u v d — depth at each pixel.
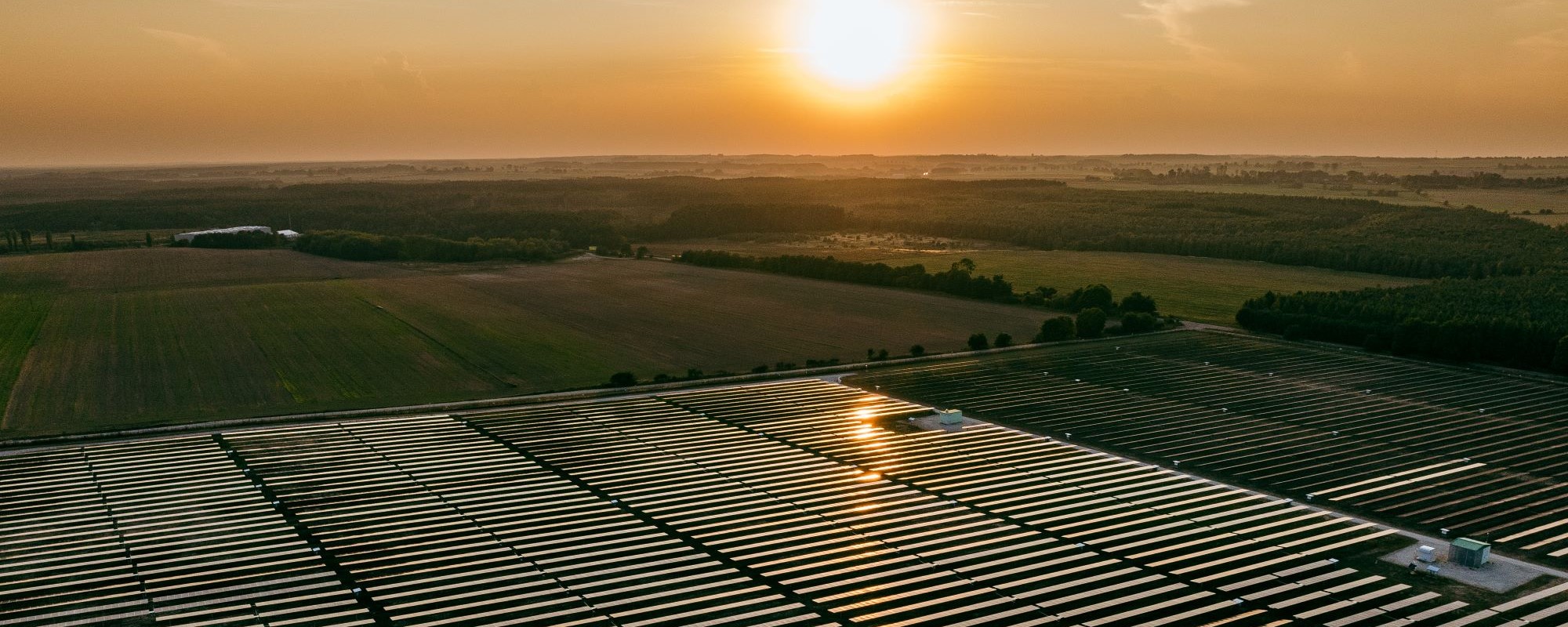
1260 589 68.81
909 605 67.00
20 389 126.50
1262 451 99.88
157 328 163.38
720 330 165.12
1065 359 143.00
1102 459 97.81
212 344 152.62
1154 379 130.75
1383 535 78.19
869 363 140.75
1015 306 183.25
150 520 82.19
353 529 80.62
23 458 98.81
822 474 94.12
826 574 72.06
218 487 90.50
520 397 122.94
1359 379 129.88
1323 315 159.88
